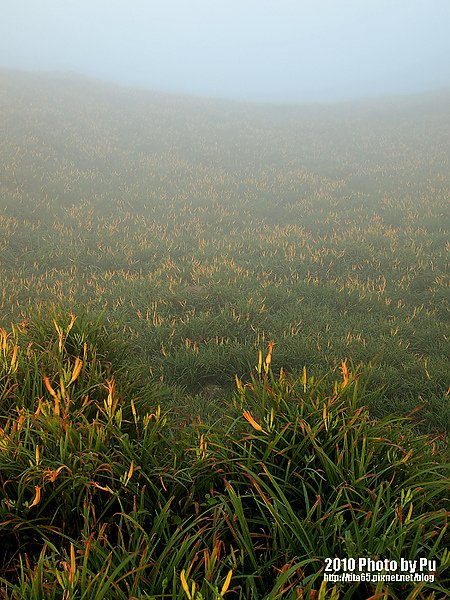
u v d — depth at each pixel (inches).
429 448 110.7
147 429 99.0
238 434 97.3
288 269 333.7
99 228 419.8
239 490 84.1
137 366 147.4
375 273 333.1
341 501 78.1
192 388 183.2
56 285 284.0
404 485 80.0
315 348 206.2
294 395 107.2
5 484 79.7
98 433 84.4
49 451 84.4
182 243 407.2
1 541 77.5
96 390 110.0
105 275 307.1
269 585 69.6
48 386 87.7
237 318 231.3
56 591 62.3
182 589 57.4
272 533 72.2
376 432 93.9
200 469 85.3
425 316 251.3
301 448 86.7
